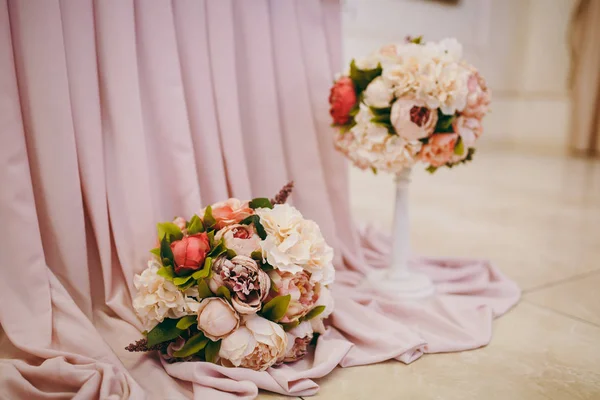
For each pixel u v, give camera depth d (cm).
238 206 104
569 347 113
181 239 100
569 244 195
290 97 138
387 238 177
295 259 96
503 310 130
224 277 92
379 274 143
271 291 97
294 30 135
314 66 141
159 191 118
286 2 133
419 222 231
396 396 94
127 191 111
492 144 543
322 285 104
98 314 113
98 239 110
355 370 103
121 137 110
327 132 146
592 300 139
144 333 98
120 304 112
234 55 124
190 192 116
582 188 313
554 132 509
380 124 115
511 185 328
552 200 279
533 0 503
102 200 110
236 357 91
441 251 187
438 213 250
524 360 107
